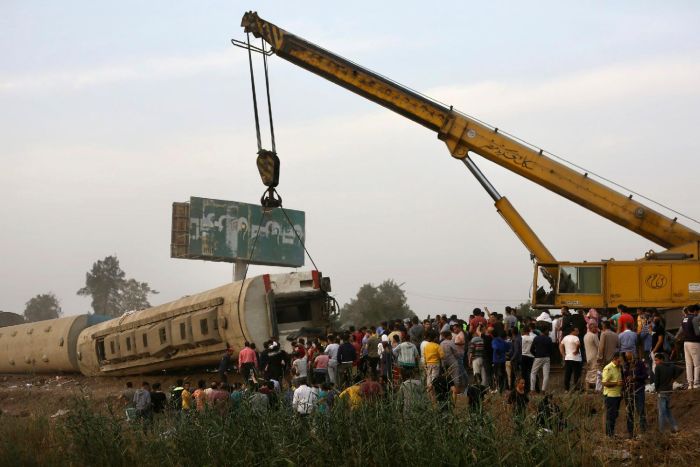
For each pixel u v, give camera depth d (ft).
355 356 75.61
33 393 112.06
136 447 57.77
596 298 89.45
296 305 98.12
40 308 514.27
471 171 100.42
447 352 65.26
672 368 56.95
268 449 51.72
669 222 96.27
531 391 71.36
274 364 81.87
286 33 99.35
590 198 97.81
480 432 46.03
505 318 83.46
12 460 58.59
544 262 91.97
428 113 100.68
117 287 442.91
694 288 87.30
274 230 208.74
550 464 45.39
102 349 129.49
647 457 50.78
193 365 108.78
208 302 101.14
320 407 52.49
